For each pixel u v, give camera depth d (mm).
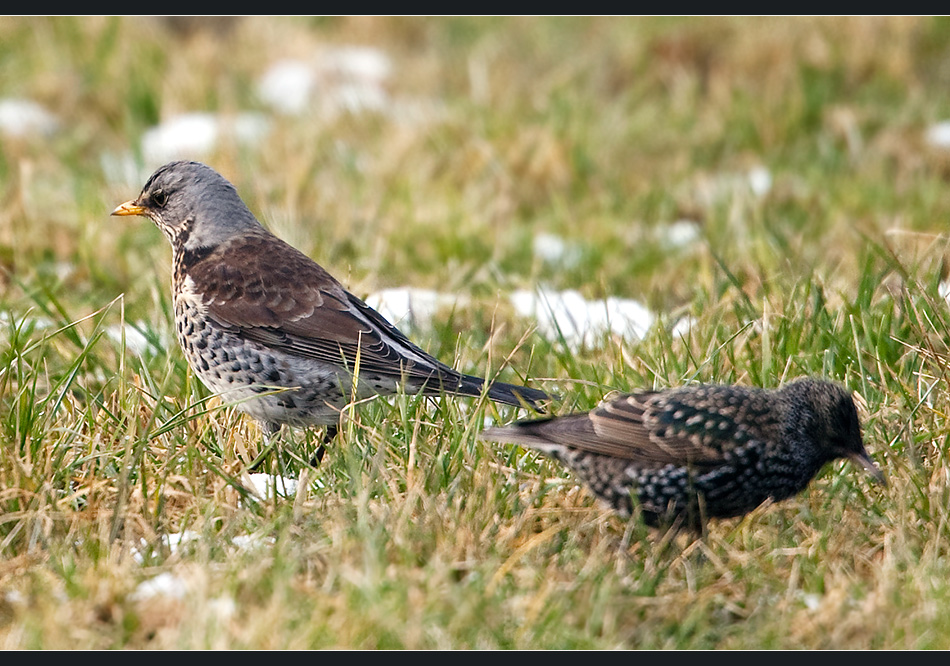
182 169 11047
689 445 8453
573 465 8844
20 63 22500
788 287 12414
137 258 14797
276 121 20625
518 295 14109
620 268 15562
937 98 21266
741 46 22484
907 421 9469
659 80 22891
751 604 7992
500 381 10953
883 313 11102
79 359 10156
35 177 18156
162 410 10359
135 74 22125
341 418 9930
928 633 7477
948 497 8844
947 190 18359
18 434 9414
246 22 25547
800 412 8562
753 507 8711
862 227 16438
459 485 8938
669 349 10953
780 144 20391
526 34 25453
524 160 19000
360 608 7469
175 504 9125
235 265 10594
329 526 8398
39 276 14031
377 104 21234
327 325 10242
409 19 26094
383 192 17656
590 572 7984
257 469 10047
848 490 9023
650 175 19453
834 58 22094
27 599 7836
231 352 10406
